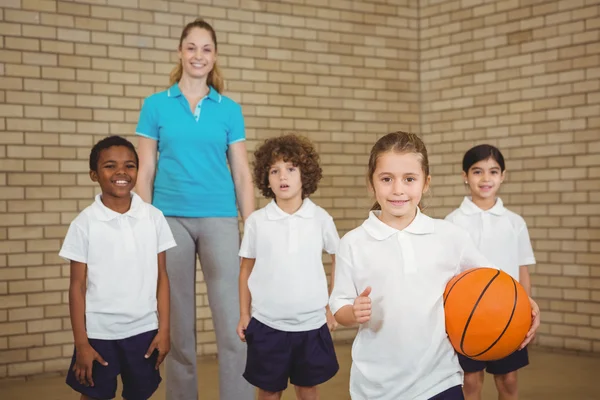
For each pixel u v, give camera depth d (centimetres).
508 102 637
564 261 596
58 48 543
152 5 577
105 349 289
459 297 239
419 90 704
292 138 348
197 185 354
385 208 244
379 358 242
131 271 296
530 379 498
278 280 329
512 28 633
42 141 538
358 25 672
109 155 296
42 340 534
